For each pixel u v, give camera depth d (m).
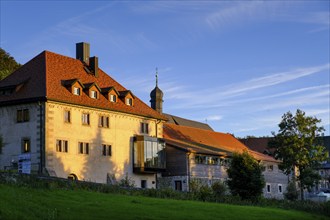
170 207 37.19
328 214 49.56
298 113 78.94
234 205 45.34
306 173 78.31
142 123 68.31
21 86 58.59
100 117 62.25
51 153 55.84
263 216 38.91
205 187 54.34
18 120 57.59
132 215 31.91
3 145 58.03
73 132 58.62
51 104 56.50
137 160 66.19
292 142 78.44
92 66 67.19
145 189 45.53
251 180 57.50
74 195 37.00
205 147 76.69
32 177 39.50
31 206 30.28
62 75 61.38
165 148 70.19
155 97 91.56
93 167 60.50
